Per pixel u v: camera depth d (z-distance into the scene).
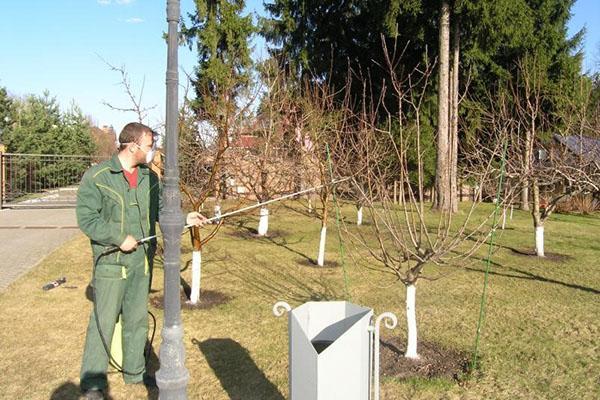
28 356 4.88
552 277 8.88
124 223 3.98
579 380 4.55
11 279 7.86
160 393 2.78
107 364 3.99
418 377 4.49
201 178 7.49
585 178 7.72
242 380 4.44
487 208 20.56
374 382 3.12
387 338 5.54
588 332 5.85
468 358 5.00
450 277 8.66
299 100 11.68
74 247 10.44
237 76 11.73
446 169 5.43
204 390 4.25
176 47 2.70
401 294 7.45
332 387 2.70
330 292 7.52
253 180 8.49
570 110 11.70
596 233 15.27
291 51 23.12
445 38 18.08
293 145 10.17
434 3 18.62
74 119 34.72
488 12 17.22
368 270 9.09
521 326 6.04
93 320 3.96
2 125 26.72
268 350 5.13
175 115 2.72
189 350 5.13
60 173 24.03
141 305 4.24
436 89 21.97
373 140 10.43
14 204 18.94
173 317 2.76
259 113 9.90
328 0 22.19
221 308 6.58
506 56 21.92
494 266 9.77
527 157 9.34
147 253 4.16
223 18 21.52
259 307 6.65
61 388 4.23
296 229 14.39
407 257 4.68
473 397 4.19
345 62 22.89
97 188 3.90
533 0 21.86
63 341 5.29
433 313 6.51
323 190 9.26
